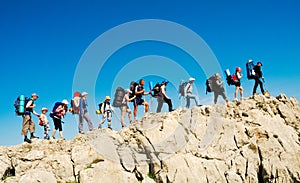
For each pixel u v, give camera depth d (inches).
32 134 895.1
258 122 1011.9
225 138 953.5
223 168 884.0
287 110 1105.4
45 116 930.7
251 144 941.8
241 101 1082.7
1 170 768.3
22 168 796.6
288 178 899.4
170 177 829.8
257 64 1119.0
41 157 824.9
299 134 1032.8
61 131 919.0
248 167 901.2
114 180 787.4
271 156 925.2
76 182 792.9
